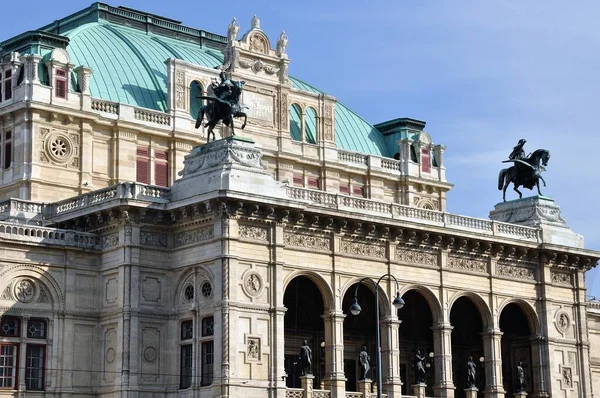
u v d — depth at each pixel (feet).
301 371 296.51
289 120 331.16
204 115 305.94
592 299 354.74
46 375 260.83
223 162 263.49
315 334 301.02
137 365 259.80
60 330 263.70
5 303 256.93
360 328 310.65
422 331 320.70
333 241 277.85
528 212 327.88
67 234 267.18
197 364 258.78
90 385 265.75
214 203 257.75
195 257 263.70
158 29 351.25
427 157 363.56
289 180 326.03
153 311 264.72
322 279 274.57
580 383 322.14
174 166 307.17
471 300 307.17
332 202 279.28
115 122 298.35
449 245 299.58
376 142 365.40
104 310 267.80
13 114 289.53
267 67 325.62
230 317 254.06
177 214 266.77
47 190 285.84
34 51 294.87
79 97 294.46
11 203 274.98
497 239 306.76
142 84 315.58
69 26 348.79
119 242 265.34
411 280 291.17
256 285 261.03
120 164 298.15
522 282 315.58
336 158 339.57
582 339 325.21
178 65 312.71
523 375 309.83
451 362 303.68
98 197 271.69
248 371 256.11
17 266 259.39
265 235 264.93
